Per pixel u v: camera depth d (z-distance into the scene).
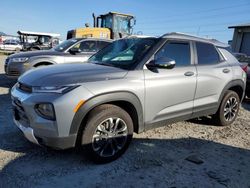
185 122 5.43
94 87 3.19
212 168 3.54
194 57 4.49
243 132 5.07
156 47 3.92
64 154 3.66
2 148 3.75
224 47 5.27
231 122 5.43
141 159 3.65
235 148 4.27
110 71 3.52
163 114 3.99
